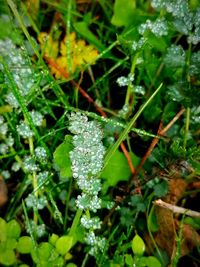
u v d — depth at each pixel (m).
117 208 0.11
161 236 0.11
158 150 0.11
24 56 0.11
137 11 0.12
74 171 0.10
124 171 0.11
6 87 0.11
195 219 0.11
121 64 0.13
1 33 0.11
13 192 0.12
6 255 0.10
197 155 0.10
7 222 0.11
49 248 0.10
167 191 0.10
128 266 0.10
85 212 0.11
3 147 0.11
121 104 0.13
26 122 0.11
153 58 0.12
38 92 0.11
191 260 0.11
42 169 0.11
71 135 0.10
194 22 0.11
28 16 0.12
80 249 0.11
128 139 0.11
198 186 0.11
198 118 0.11
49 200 0.11
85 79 0.13
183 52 0.11
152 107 0.12
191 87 0.11
